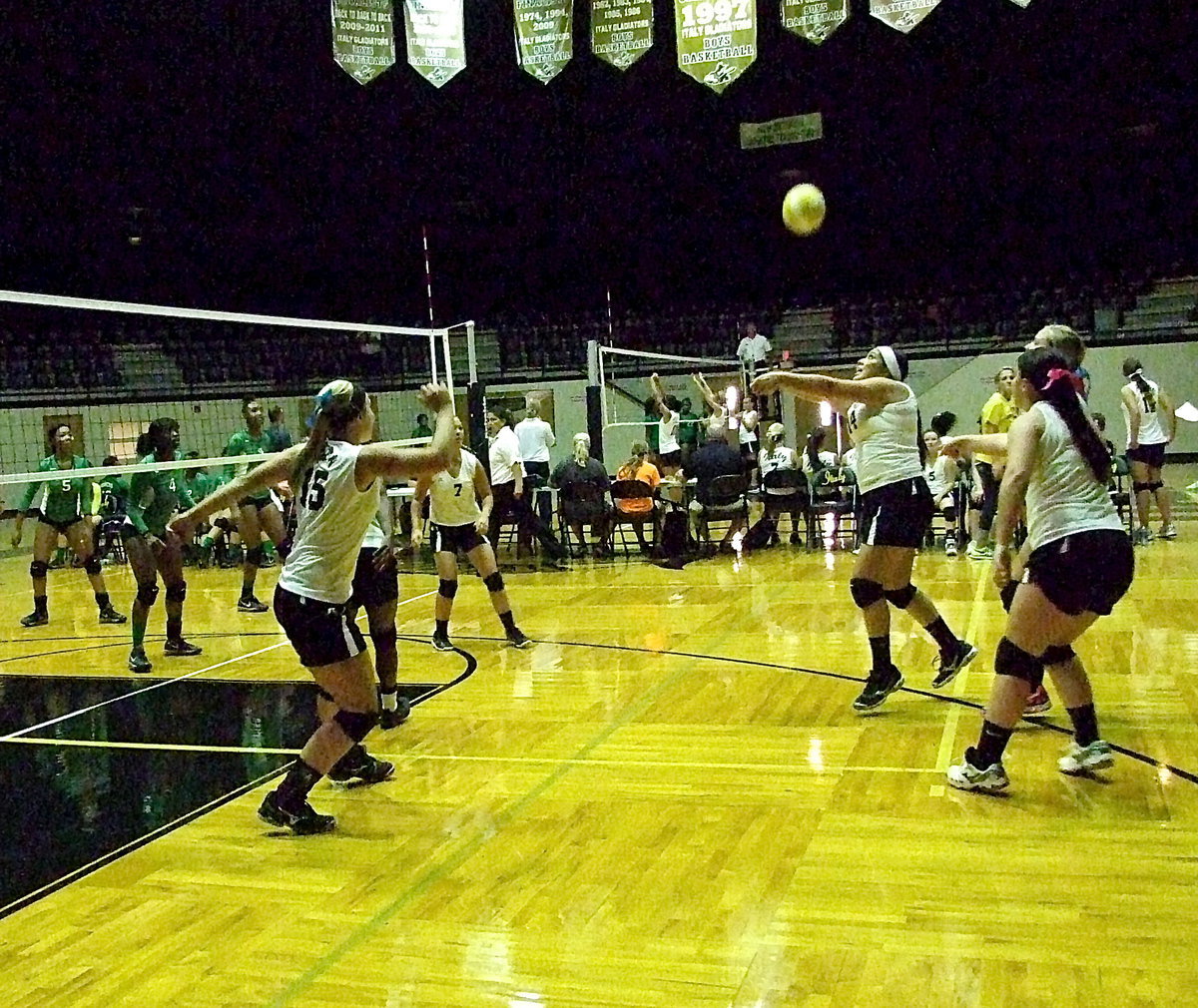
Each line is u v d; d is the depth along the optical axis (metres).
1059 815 4.30
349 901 3.83
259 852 4.36
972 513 11.84
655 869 3.98
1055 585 4.36
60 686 7.62
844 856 4.00
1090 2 20.98
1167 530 12.35
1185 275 23.33
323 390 4.47
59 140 20.08
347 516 4.34
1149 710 5.72
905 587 5.93
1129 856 3.87
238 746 5.94
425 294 26.69
